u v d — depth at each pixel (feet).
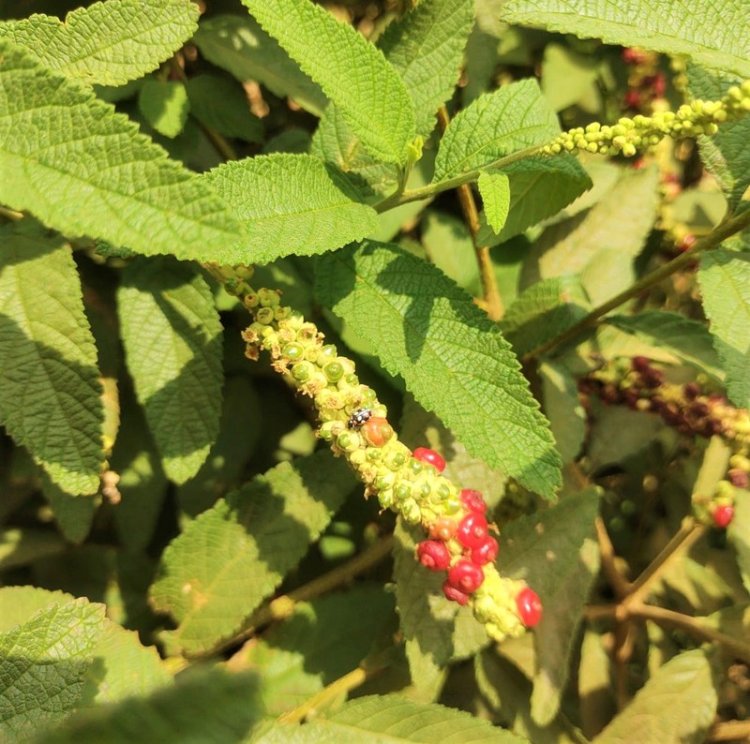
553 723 0.57
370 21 0.68
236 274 0.44
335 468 0.57
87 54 0.45
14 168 0.34
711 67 0.41
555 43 0.70
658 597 0.66
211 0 0.63
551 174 0.49
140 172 0.33
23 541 0.63
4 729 0.38
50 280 0.48
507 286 0.68
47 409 0.47
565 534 0.55
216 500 0.66
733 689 0.66
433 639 0.53
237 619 0.56
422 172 0.64
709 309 0.46
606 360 0.61
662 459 0.72
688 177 0.74
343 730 0.50
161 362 0.52
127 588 0.64
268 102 0.67
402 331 0.47
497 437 0.45
